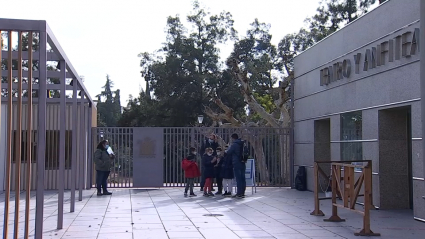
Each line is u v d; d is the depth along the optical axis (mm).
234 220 10906
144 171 18812
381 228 9906
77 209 12773
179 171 19766
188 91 39375
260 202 14539
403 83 11391
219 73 40750
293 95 19672
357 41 13867
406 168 12586
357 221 10781
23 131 18469
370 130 12961
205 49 40875
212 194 16328
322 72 16203
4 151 17891
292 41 38250
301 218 11227
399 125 12586
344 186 10125
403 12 11516
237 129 19734
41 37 7105
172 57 39344
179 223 10461
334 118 15422
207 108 31578
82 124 15219
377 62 12414
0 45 6844
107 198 15578
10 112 6684
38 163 7320
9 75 6734
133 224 10320
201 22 41125
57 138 19094
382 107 12320
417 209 10828
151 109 41906
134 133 18922
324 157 17328
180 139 19328
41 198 7316
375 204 12648
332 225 10258
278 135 19797
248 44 41094
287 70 34750
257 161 19922
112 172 19625
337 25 36750
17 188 6691
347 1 36312
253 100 27688
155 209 12805
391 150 12547
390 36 12070
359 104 13633
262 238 8828
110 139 19172
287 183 19719
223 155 16797
